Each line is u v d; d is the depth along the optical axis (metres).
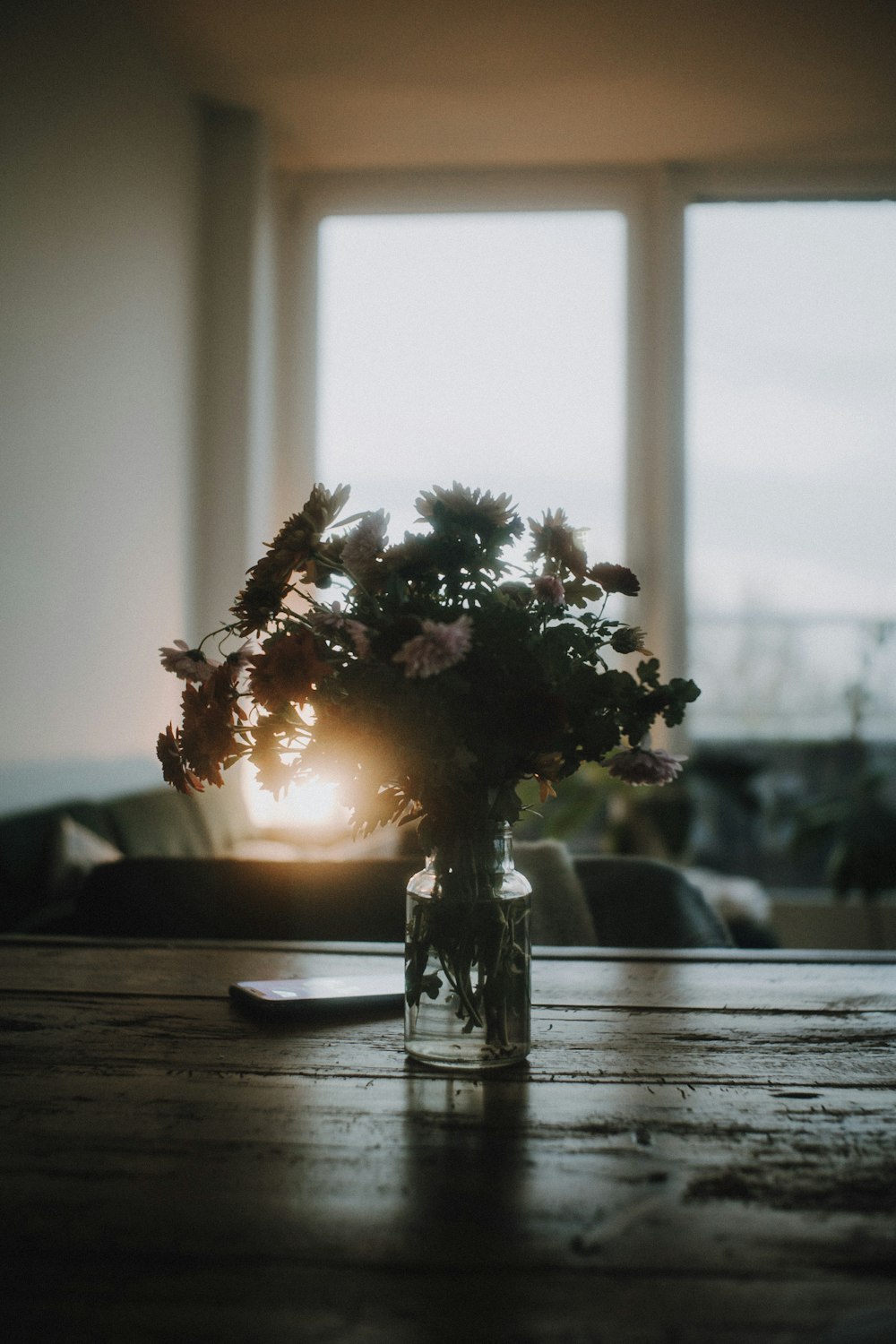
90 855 2.33
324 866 1.59
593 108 3.93
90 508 3.12
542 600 0.96
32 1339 0.58
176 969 1.32
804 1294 0.63
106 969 1.32
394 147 4.27
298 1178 0.76
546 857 1.74
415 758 0.91
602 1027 1.11
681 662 4.41
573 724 0.95
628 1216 0.71
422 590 0.97
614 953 1.43
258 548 4.21
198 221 4.02
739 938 3.16
